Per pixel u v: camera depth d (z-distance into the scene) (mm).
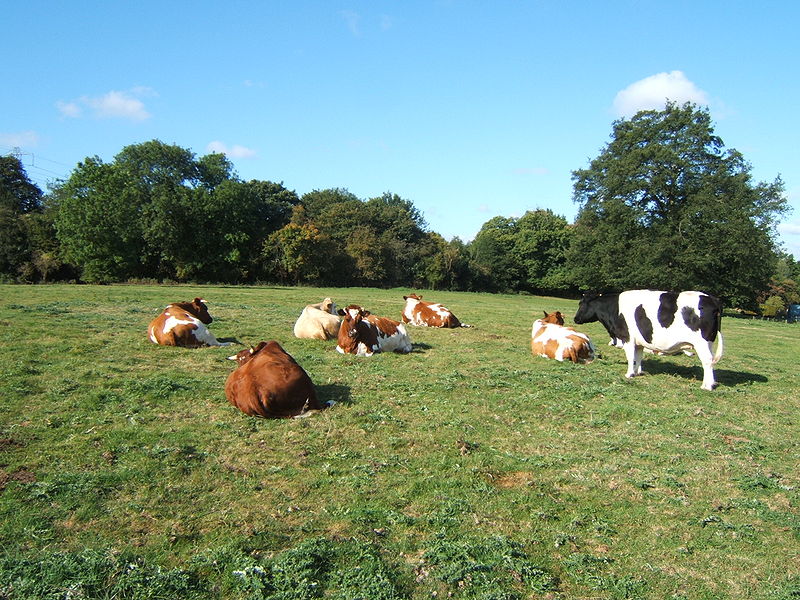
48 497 4730
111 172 45781
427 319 16922
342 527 4535
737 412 8672
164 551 4062
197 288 35375
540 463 6090
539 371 10570
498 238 72500
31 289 25453
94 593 3566
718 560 4383
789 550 4578
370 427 6930
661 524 4914
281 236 51156
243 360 8008
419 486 5367
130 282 45125
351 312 11352
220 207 48938
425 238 71125
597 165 44969
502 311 26469
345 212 63719
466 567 4031
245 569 3857
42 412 6801
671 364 12523
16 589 3514
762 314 50188
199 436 6332
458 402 8297
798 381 11398
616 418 7992
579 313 11586
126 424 6570
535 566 4148
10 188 60250
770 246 40250
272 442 6289
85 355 9945
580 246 46000
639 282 40562
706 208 38812
